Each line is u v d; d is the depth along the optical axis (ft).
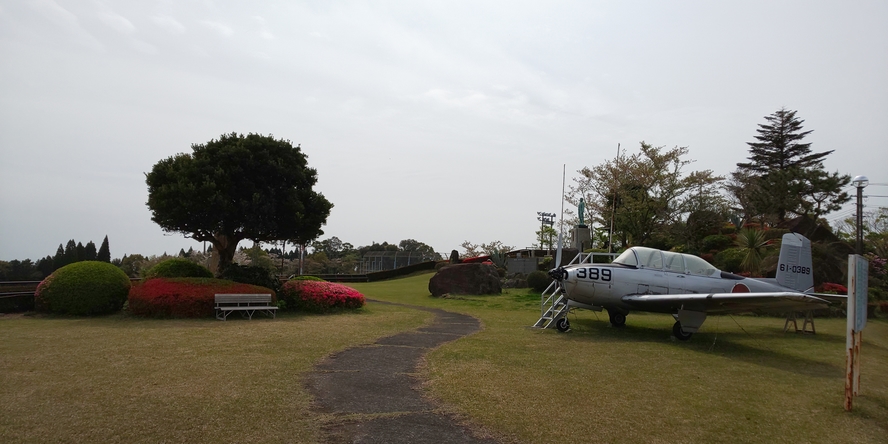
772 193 89.10
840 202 86.58
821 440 15.61
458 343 31.55
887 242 74.23
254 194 49.32
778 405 19.15
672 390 20.81
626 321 45.83
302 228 53.01
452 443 14.38
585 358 27.37
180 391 18.57
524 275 86.28
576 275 38.93
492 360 26.14
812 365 27.17
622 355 28.63
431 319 45.65
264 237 53.26
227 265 50.88
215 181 48.60
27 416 15.46
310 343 30.27
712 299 32.40
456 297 68.28
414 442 14.37
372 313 49.37
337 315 46.80
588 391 20.17
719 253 73.41
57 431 14.28
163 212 47.98
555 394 19.58
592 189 99.60
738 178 132.87
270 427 15.19
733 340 36.17
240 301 42.39
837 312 51.57
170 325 36.76
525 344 31.78
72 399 17.29
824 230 76.28
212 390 18.83
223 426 15.08
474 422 16.17
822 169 89.66
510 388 20.34
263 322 40.11
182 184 46.93
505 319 46.70
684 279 39.55
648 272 39.34
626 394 19.93
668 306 35.94
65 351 25.89
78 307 40.88
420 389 20.11
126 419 15.40
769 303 31.42
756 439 15.49
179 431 14.56
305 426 15.42
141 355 25.16
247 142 51.75
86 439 13.75
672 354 29.45
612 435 15.34
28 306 43.80
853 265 19.74
